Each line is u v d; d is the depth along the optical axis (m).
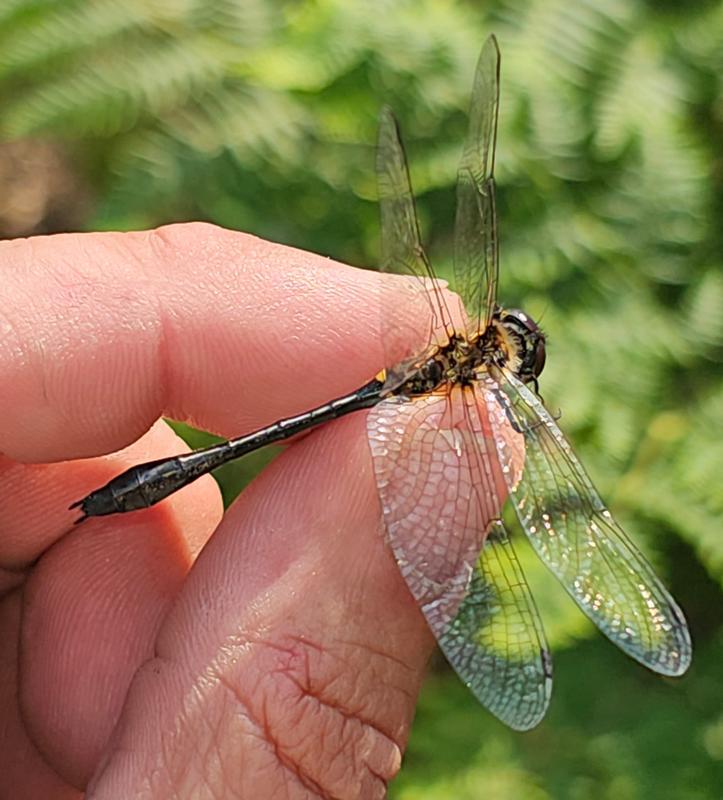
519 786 0.28
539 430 0.24
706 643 0.29
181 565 0.24
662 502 0.28
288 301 0.24
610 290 0.29
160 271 0.24
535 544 0.23
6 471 0.24
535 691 0.23
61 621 0.24
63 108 0.29
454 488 0.23
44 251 0.24
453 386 0.24
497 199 0.29
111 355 0.24
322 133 0.29
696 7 0.29
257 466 0.29
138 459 0.25
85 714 0.24
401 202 0.23
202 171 0.29
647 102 0.29
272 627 0.22
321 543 0.23
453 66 0.29
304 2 0.30
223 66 0.29
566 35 0.29
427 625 0.23
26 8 0.29
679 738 0.28
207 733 0.22
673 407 0.29
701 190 0.29
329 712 0.22
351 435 0.23
